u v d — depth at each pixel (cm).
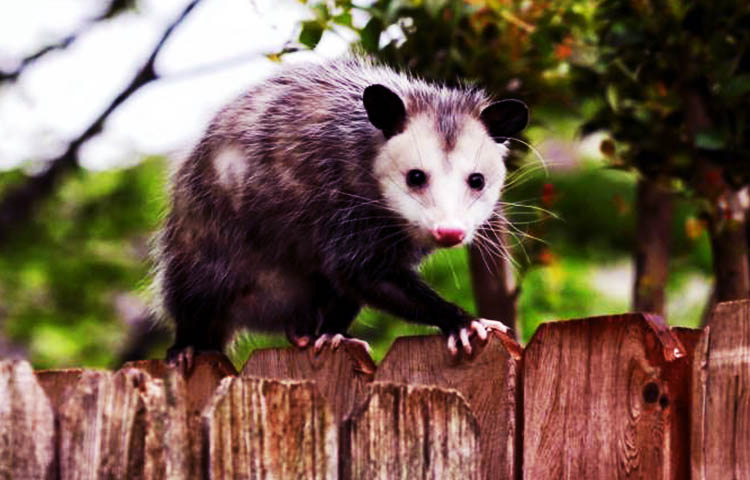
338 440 423
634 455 418
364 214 644
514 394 459
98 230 1589
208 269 679
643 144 720
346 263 643
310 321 699
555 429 441
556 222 1595
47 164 1516
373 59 720
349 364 527
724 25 666
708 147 658
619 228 1617
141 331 1461
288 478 410
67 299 1522
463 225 602
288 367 551
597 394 431
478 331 481
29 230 1574
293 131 651
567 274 1200
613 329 429
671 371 413
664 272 823
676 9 671
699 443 400
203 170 676
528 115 652
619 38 682
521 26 702
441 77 729
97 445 407
